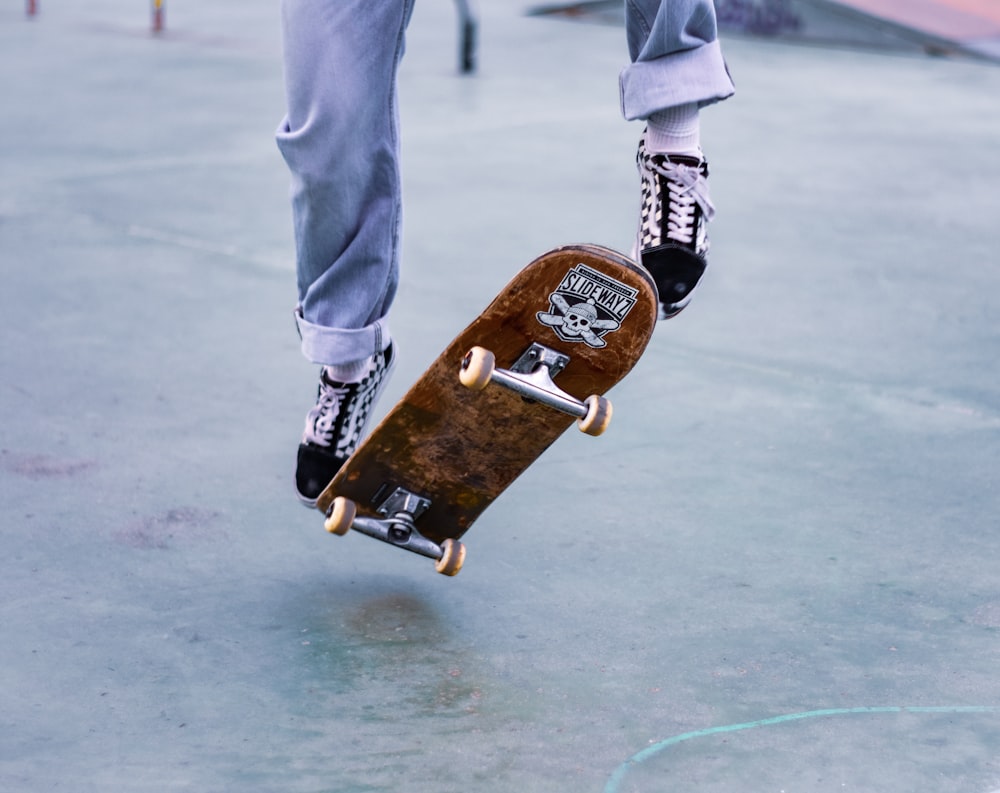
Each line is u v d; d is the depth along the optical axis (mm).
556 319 2109
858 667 2170
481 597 2426
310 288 2383
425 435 2252
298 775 1877
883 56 9992
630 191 5629
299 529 2680
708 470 2979
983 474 2965
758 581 2473
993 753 1929
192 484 2857
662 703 2068
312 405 3324
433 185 5664
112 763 1901
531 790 1843
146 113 7078
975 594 2418
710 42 2250
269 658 2203
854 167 6188
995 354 3799
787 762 1907
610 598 2416
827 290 4383
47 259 4516
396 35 2240
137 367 3549
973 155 6512
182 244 4750
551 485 2891
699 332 3951
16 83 7852
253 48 9359
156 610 2348
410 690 2109
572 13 11508
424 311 4102
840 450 3104
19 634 2250
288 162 2295
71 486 2828
